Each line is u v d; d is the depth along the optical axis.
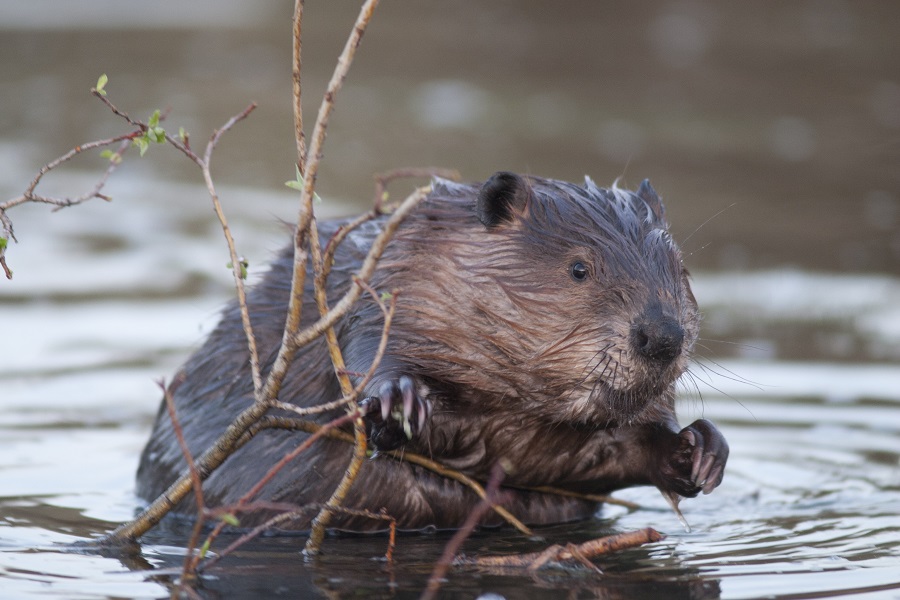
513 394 8.09
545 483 8.62
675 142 24.45
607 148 23.83
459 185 8.67
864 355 13.29
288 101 28.22
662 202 9.05
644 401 7.84
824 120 26.64
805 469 9.93
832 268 16.72
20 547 7.66
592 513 9.04
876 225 19.03
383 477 8.25
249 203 19.92
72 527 8.21
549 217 8.18
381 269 8.25
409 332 8.08
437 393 8.05
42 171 7.33
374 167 22.08
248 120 26.09
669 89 29.78
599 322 7.83
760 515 8.73
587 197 8.43
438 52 34.59
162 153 23.72
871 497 9.16
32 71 32.06
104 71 32.06
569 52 34.41
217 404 8.93
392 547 7.47
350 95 28.59
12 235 7.34
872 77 30.81
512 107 27.55
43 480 9.45
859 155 23.78
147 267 16.66
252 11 46.25
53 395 11.82
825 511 8.80
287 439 8.49
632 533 7.16
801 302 15.20
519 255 8.05
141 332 13.92
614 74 31.56
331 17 41.72
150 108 27.28
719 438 8.16
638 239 8.18
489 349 8.00
